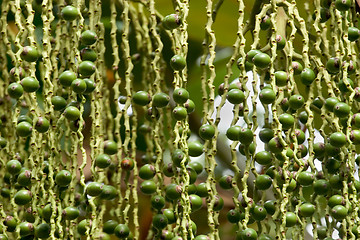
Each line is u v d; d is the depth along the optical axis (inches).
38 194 50.5
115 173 53.0
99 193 50.2
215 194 50.3
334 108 50.6
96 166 52.2
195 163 52.1
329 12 53.0
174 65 50.5
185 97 50.2
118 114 53.2
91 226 50.1
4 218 50.3
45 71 52.1
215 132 50.5
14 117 50.9
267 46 53.0
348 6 52.2
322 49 53.0
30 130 50.6
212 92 50.7
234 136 50.4
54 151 50.5
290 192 50.4
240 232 50.1
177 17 51.3
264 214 50.0
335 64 51.5
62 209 51.2
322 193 50.6
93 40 51.6
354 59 51.8
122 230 51.6
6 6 53.4
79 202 51.6
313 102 53.2
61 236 49.0
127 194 52.4
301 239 50.1
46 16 51.6
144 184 52.2
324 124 51.6
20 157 52.7
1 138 52.4
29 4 51.3
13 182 51.3
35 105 50.5
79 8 52.3
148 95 52.8
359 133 50.6
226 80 50.9
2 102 53.4
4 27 53.1
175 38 51.4
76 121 50.5
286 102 51.3
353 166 50.7
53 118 50.6
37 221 50.0
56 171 51.0
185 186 49.1
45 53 50.5
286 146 49.4
